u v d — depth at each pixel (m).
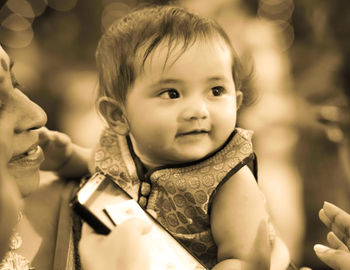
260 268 0.61
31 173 0.58
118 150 0.72
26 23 2.24
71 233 0.65
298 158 1.55
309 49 1.72
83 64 2.39
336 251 0.59
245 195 0.63
